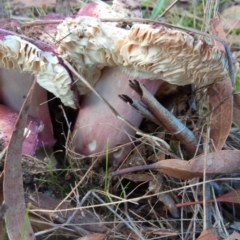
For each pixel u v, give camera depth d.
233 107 0.23
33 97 0.21
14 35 0.17
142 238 0.18
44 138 0.21
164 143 0.20
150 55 0.17
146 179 0.20
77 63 0.19
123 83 0.20
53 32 0.21
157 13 0.34
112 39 0.17
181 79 0.19
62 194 0.20
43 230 0.18
